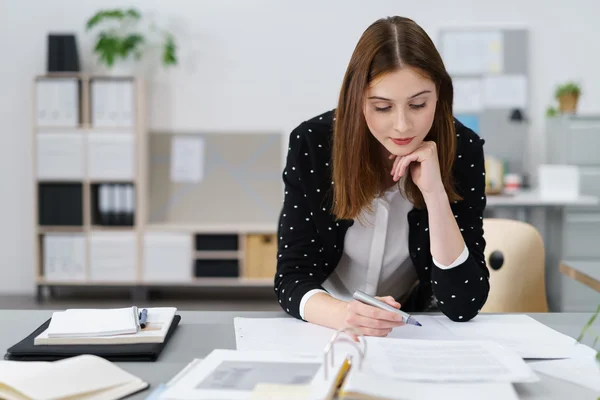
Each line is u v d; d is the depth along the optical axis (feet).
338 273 5.13
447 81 4.10
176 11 15.97
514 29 15.87
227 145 16.29
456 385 2.82
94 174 14.93
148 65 16.03
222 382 2.88
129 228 15.10
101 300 15.42
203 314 4.47
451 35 15.94
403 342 3.39
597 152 14.51
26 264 16.12
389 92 3.76
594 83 15.90
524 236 5.68
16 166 15.97
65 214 14.98
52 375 2.89
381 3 15.96
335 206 4.49
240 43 16.05
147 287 15.49
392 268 5.00
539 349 3.55
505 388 2.79
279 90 16.15
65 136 14.85
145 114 15.83
